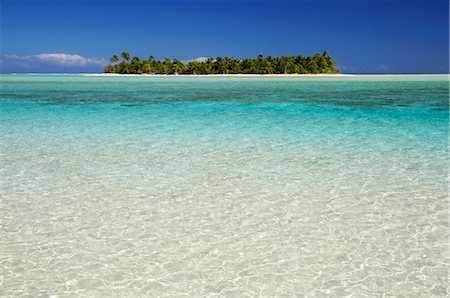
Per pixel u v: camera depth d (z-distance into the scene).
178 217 5.82
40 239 5.14
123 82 51.66
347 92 30.86
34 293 3.99
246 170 8.16
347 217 5.79
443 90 32.59
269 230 5.39
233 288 4.09
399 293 3.99
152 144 10.84
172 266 4.50
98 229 5.43
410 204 6.26
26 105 20.97
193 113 17.77
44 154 9.64
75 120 15.55
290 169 8.22
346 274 4.32
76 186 7.20
